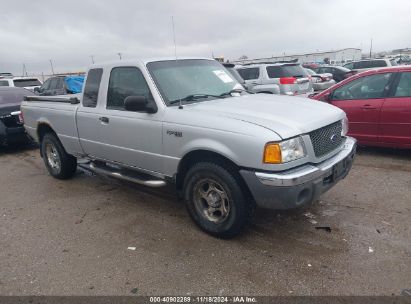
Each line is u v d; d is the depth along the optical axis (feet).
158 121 13.35
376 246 11.75
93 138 16.60
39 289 10.53
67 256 12.25
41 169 23.54
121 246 12.72
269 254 11.66
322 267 10.78
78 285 10.62
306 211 14.56
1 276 11.29
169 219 14.69
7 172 23.40
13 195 18.74
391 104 20.30
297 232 12.95
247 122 11.41
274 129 10.94
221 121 11.73
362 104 21.40
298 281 10.22
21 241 13.53
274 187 10.77
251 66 41.93
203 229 13.21
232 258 11.56
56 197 17.98
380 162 20.45
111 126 15.33
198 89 14.62
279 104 13.53
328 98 23.17
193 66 15.61
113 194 17.89
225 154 11.42
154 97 13.60
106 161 16.70
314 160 11.64
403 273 10.28
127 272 11.13
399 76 20.33
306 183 10.95
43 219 15.44
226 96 15.01
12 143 28.14
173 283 10.48
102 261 11.82
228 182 11.78
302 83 40.42
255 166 10.94
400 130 20.29
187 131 12.39
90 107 16.60
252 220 13.99
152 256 11.96
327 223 13.48
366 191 16.35
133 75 14.61
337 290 9.76
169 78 14.32
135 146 14.52
